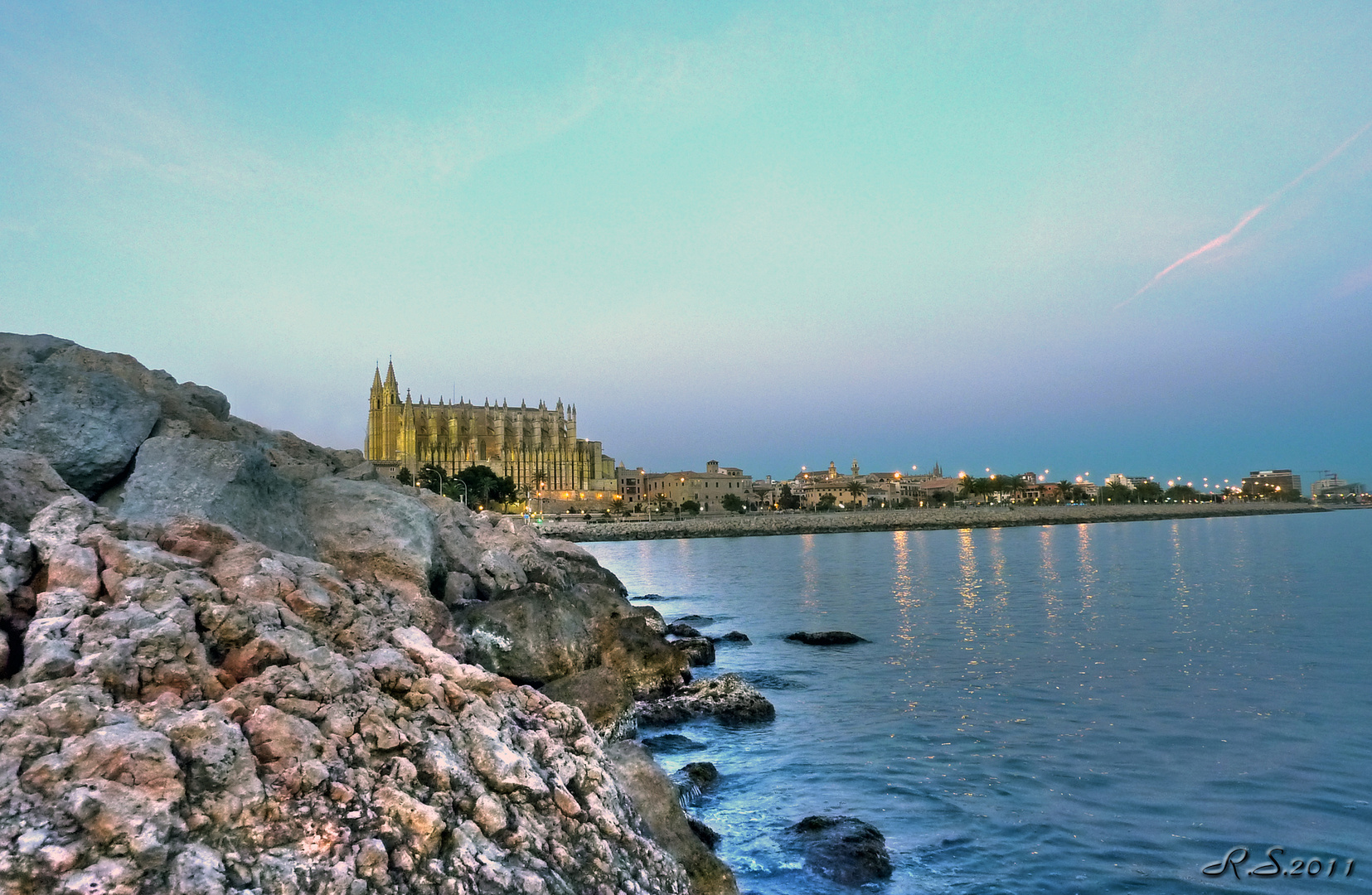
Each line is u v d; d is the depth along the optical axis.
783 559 90.44
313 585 10.38
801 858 11.19
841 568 73.88
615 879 7.52
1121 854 11.29
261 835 6.10
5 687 6.73
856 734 17.77
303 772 6.68
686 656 21.48
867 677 24.23
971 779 14.54
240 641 8.48
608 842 7.93
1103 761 15.41
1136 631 31.42
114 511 16.17
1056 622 35.06
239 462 17.30
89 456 16.72
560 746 8.91
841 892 10.28
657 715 18.80
